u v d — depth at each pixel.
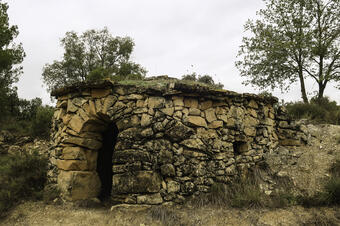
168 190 5.11
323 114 8.83
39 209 5.48
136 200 5.03
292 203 4.86
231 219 4.50
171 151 5.32
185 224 4.45
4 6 14.17
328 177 5.43
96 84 5.80
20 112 13.80
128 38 21.69
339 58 11.70
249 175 5.98
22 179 6.36
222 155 5.75
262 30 13.07
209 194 5.30
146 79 9.12
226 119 5.93
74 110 6.24
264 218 4.45
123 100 5.72
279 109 7.53
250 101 6.59
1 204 5.46
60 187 6.02
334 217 4.29
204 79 10.38
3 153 10.20
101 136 6.56
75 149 6.06
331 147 6.47
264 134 6.69
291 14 12.25
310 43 11.65
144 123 5.44
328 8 11.79
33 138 11.11
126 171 5.23
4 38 13.62
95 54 20.97
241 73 14.00
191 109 5.64
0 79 13.62
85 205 5.63
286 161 6.32
